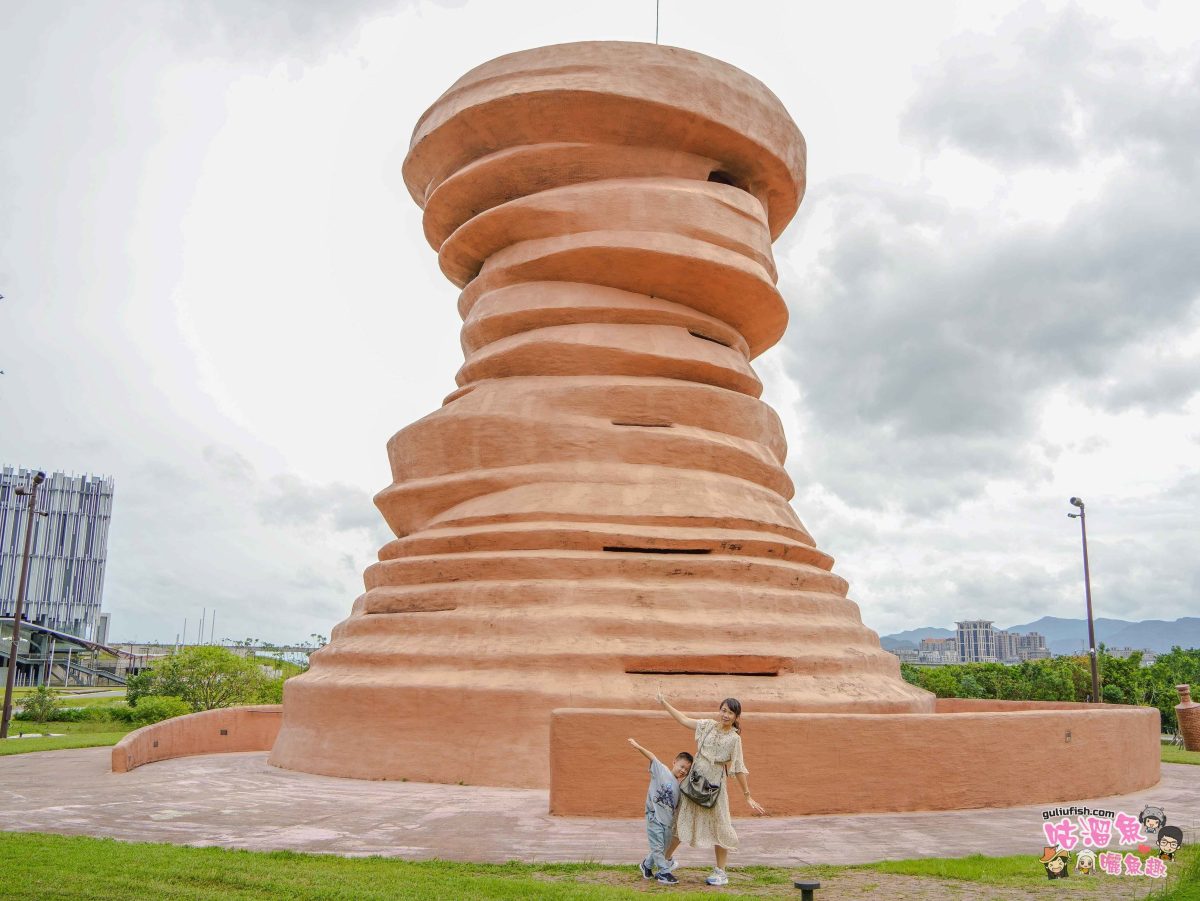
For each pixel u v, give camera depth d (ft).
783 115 83.05
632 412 73.77
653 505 69.41
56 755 83.10
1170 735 163.63
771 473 77.77
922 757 54.29
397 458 80.12
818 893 34.04
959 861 39.09
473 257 83.97
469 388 79.25
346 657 69.92
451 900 30.40
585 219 76.13
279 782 61.82
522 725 59.93
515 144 78.43
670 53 77.25
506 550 68.39
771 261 83.30
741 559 68.95
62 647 287.69
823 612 70.64
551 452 71.97
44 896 29.94
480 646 63.82
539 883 33.32
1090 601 136.98
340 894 30.81
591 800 49.80
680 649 62.49
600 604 64.59
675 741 50.93
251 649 252.62
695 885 35.32
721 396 76.38
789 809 51.67
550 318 76.89
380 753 63.00
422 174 85.40
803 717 52.80
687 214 76.59
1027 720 57.82
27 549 130.52
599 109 75.20
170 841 42.19
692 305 79.51
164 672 154.20
